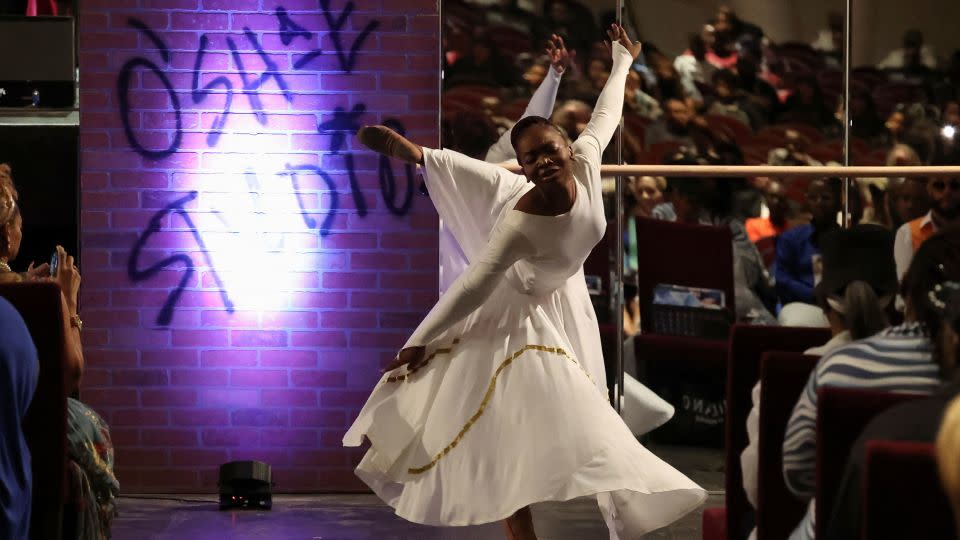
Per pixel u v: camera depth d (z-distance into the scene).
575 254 6.79
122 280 10.02
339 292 10.08
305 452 10.08
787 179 9.93
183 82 10.02
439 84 9.97
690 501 6.93
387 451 6.78
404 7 10.03
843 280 5.25
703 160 9.99
